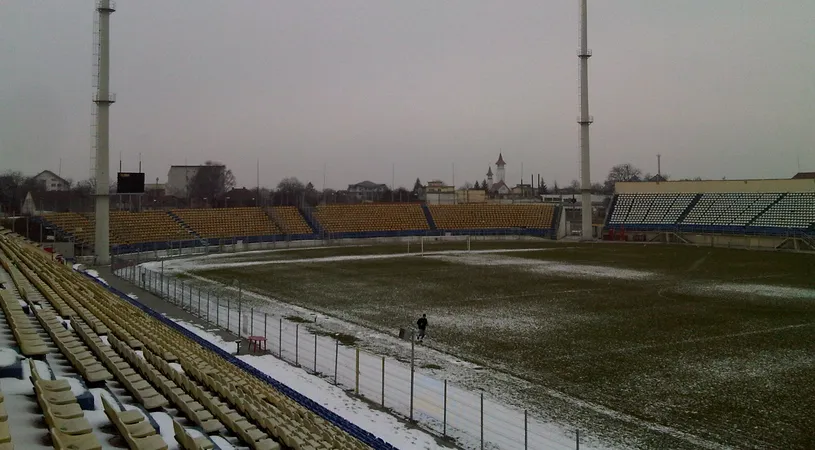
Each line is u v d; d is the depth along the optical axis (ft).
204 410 48.55
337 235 358.02
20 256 132.67
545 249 313.94
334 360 98.37
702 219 349.82
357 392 82.02
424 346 107.76
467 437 67.26
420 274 209.56
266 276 203.00
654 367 94.73
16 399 36.01
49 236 256.52
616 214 389.19
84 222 282.36
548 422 71.82
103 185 231.71
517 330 120.47
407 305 148.15
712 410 75.87
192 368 64.64
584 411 75.56
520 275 207.51
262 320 128.88
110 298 114.62
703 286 181.68
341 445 51.49
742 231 323.98
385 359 99.35
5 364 39.78
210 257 268.41
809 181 332.80
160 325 100.63
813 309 144.15
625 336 115.55
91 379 45.42
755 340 112.68
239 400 54.54
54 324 62.44
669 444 65.46
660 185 387.55
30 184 642.63
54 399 36.06
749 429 69.67
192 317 132.05
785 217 319.47
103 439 34.30
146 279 189.98
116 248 265.95
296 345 100.32
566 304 150.00
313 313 137.90
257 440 44.21
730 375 90.58
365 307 145.38
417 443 65.26
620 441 66.28
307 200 644.27
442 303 151.12
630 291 171.53
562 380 88.07
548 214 404.57
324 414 68.49
